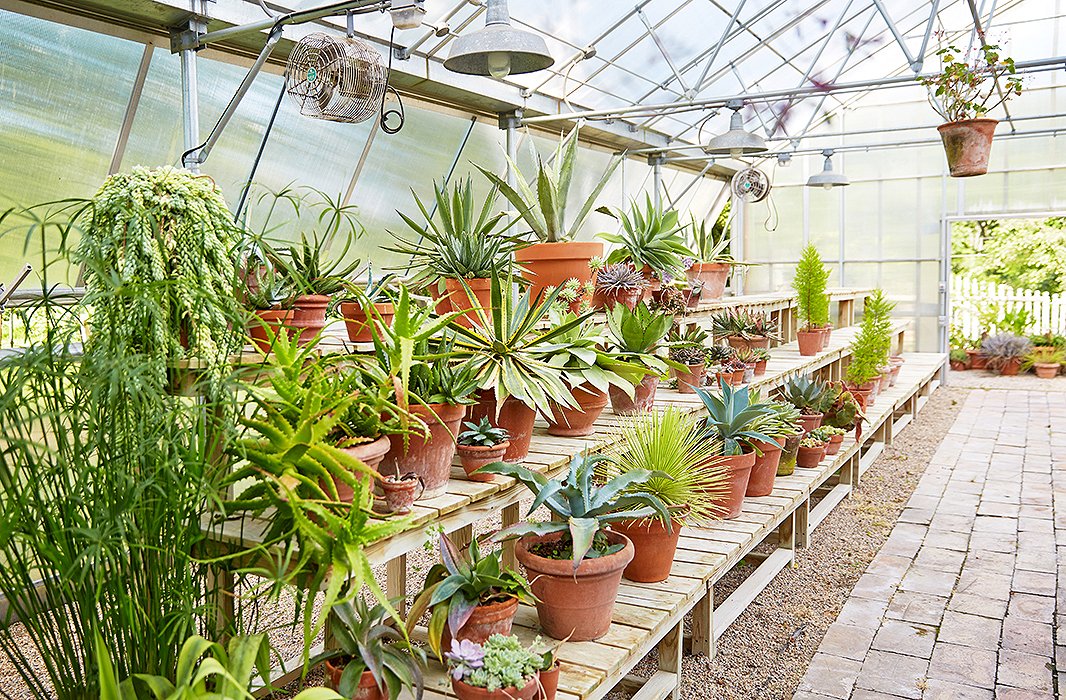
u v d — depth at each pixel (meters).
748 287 11.80
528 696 2.00
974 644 3.27
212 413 1.76
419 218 6.22
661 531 2.79
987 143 5.38
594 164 8.09
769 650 3.27
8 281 4.05
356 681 1.94
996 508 5.17
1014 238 13.86
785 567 4.16
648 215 4.32
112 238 1.73
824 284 6.06
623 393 3.47
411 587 3.75
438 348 2.62
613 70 6.82
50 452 1.55
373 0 3.71
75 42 3.80
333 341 2.84
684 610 2.75
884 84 5.79
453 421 2.30
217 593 2.09
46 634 1.80
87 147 4.17
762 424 3.71
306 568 1.90
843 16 7.05
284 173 5.16
